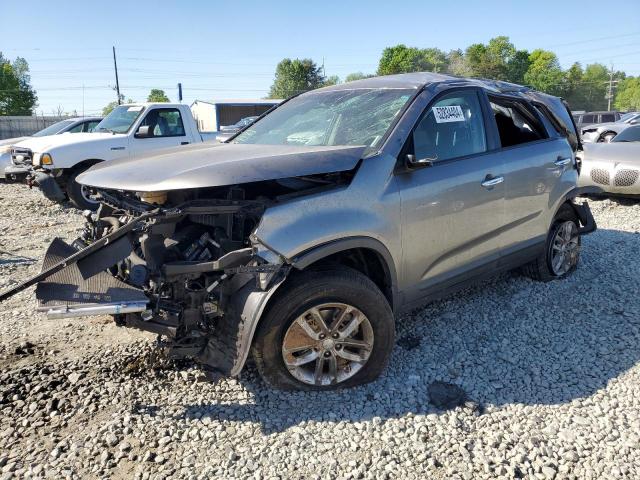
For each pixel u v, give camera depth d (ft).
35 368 11.08
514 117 14.90
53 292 8.49
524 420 9.39
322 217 9.52
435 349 11.92
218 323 9.49
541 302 14.47
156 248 9.20
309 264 9.21
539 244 14.69
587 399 10.00
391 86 12.76
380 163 10.50
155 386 10.39
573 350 11.86
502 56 302.25
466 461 8.34
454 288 12.37
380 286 10.94
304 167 9.53
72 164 29.55
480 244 12.55
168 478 7.94
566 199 15.26
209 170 9.07
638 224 23.65
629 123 63.21
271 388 10.16
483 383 10.57
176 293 9.06
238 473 8.07
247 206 9.28
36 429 9.12
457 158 12.04
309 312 9.52
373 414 9.52
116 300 8.51
